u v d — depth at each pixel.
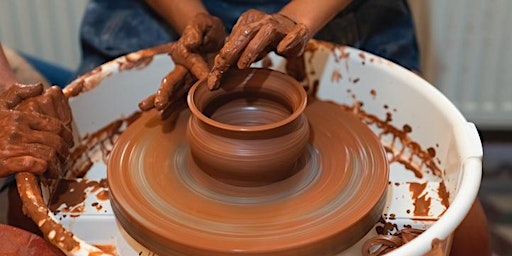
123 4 1.55
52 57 2.22
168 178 1.00
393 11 1.50
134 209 0.94
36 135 1.03
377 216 0.97
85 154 1.27
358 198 0.96
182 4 1.34
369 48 1.49
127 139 1.08
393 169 1.23
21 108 1.09
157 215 0.93
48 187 1.11
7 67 1.23
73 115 1.25
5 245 0.90
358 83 1.33
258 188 0.98
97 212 1.08
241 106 1.06
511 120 2.32
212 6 1.51
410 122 1.26
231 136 0.93
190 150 1.04
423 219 1.06
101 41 1.50
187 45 1.15
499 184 2.31
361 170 1.02
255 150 0.93
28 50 2.20
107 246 1.04
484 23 2.11
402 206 1.09
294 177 1.00
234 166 0.94
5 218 1.22
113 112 1.32
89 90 1.26
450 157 1.13
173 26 1.39
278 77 1.03
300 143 0.96
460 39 2.15
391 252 0.84
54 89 1.13
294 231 0.90
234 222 0.92
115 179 1.00
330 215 0.93
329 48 1.33
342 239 0.91
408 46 1.50
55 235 0.88
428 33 2.13
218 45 1.25
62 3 2.09
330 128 1.11
